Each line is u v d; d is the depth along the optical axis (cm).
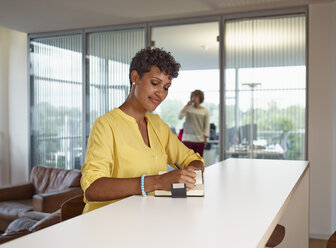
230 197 129
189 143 482
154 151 156
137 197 127
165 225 93
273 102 454
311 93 430
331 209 423
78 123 555
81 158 554
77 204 155
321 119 427
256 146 461
